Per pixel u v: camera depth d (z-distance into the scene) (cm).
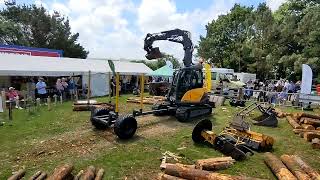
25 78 2116
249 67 4491
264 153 881
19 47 2548
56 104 1817
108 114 1108
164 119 1370
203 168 721
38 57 2269
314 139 986
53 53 2814
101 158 803
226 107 1809
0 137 1006
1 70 1789
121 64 2852
